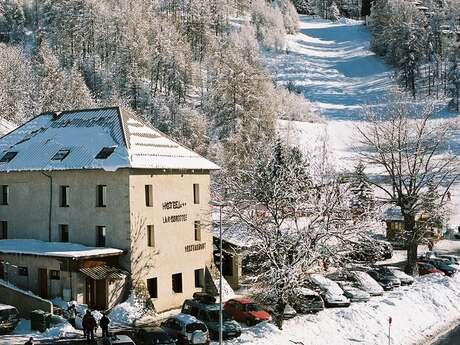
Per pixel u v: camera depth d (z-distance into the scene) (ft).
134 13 534.78
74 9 520.01
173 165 143.95
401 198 183.11
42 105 347.15
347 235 117.80
